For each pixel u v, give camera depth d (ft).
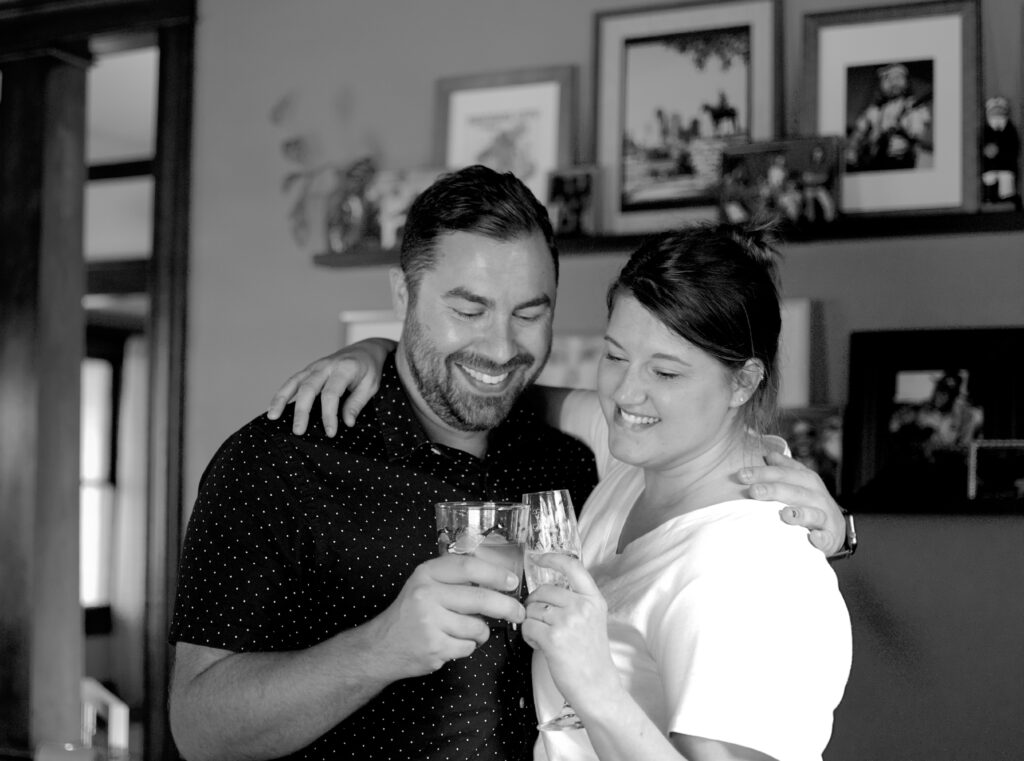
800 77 10.41
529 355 6.31
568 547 5.04
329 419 6.25
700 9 10.73
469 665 6.08
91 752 10.09
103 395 22.85
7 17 13.57
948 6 9.89
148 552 12.60
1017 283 9.68
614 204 10.91
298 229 12.28
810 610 4.92
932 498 8.99
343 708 5.40
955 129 9.79
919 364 9.68
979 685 7.55
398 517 6.25
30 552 13.26
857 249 10.09
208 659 5.97
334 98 12.26
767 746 4.66
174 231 12.79
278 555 6.14
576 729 5.42
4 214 13.57
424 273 6.20
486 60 11.65
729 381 5.42
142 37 13.19
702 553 5.09
